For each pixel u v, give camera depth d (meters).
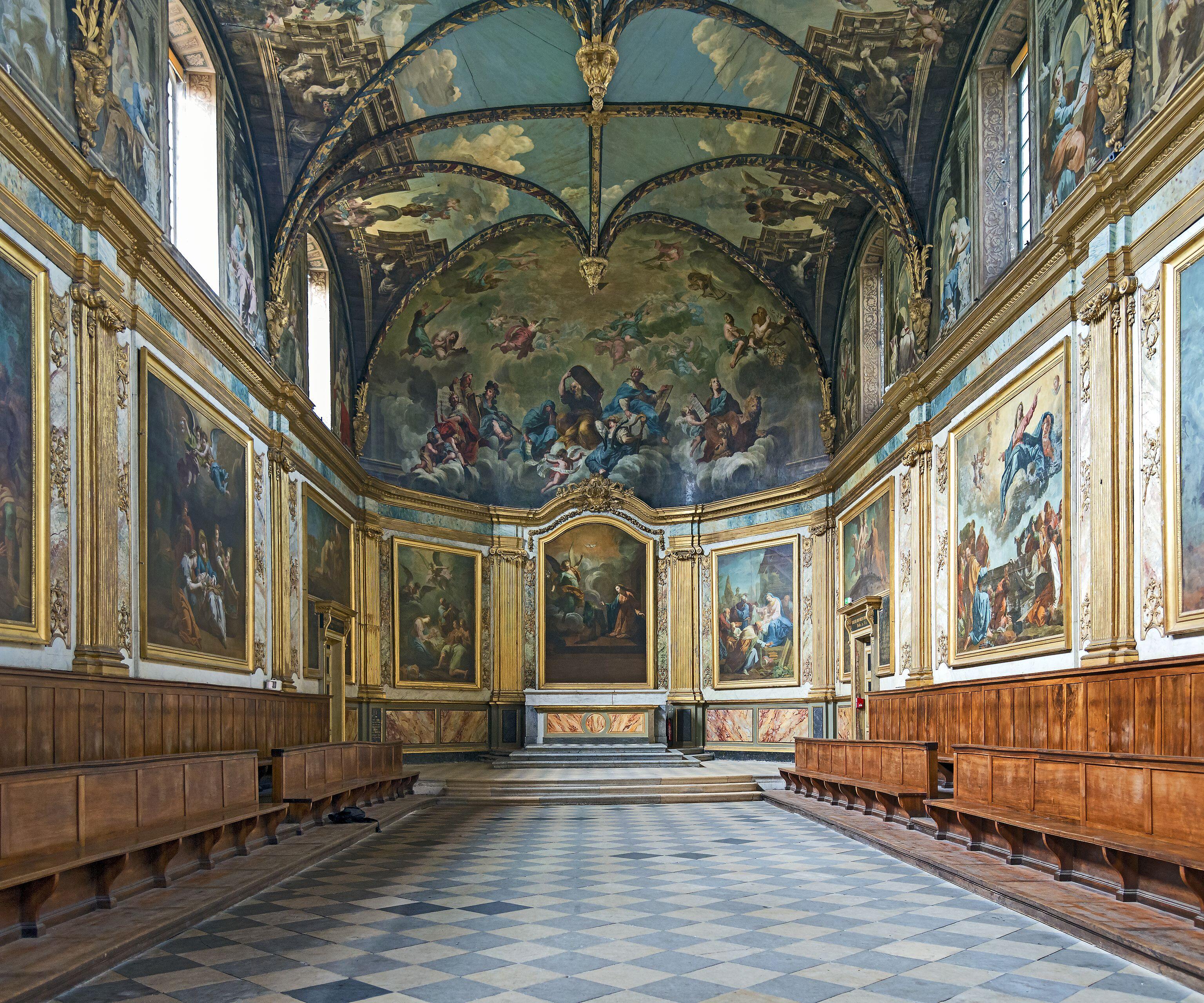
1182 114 10.27
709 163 20.98
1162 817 8.05
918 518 18.22
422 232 23.14
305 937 7.84
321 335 22.91
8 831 7.24
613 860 11.91
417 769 24.11
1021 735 13.34
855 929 8.09
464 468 27.66
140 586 12.52
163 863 9.32
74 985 6.43
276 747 16.73
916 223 18.56
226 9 15.59
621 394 28.36
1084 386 12.47
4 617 9.64
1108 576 11.59
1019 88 16.05
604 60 15.04
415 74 18.00
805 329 25.17
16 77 10.22
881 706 19.33
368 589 24.72
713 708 27.27
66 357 11.05
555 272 26.70
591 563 28.03
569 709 27.30
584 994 6.34
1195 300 10.30
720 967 6.95
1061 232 12.73
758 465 27.08
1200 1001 6.09
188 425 14.26
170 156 15.55
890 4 15.95
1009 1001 6.12
